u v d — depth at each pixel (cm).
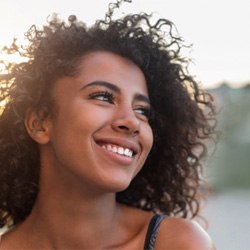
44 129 209
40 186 212
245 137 809
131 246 209
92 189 200
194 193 250
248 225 530
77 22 229
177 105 237
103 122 195
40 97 209
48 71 208
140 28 224
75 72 203
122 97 202
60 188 206
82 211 205
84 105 198
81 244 208
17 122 215
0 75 228
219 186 782
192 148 247
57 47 212
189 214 255
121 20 225
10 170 223
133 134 199
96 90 200
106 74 203
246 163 795
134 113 207
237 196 703
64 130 200
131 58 212
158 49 228
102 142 196
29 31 232
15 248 215
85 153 195
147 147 206
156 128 236
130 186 243
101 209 206
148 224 213
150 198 246
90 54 208
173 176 245
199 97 251
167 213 248
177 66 237
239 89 748
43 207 211
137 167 205
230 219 559
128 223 216
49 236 210
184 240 204
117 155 196
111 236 211
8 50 231
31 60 221
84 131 195
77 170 197
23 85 216
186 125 242
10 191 226
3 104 225
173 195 247
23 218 235
